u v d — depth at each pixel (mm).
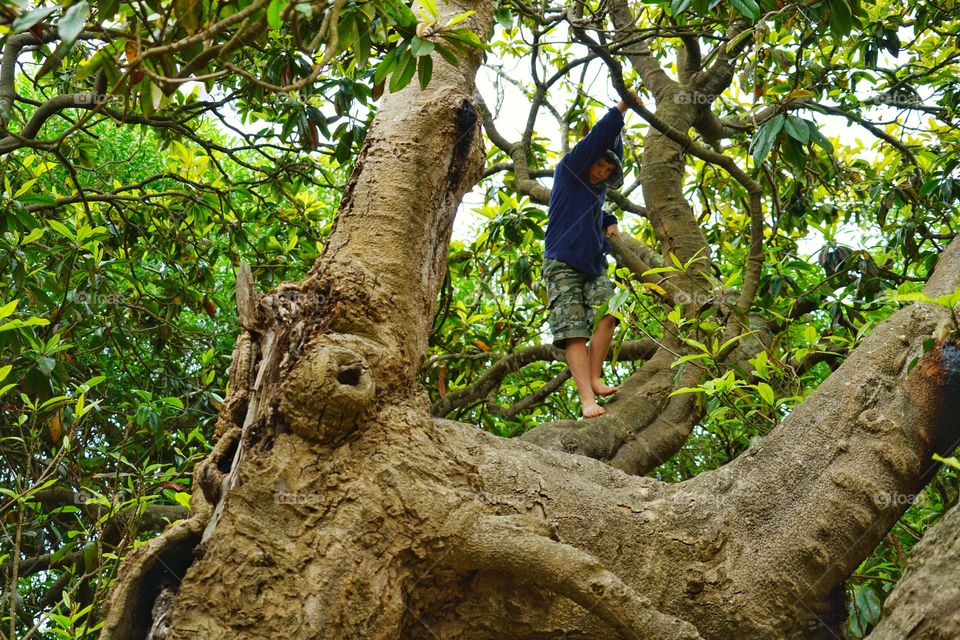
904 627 2223
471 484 2664
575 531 2791
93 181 7320
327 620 2338
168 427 5902
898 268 6465
